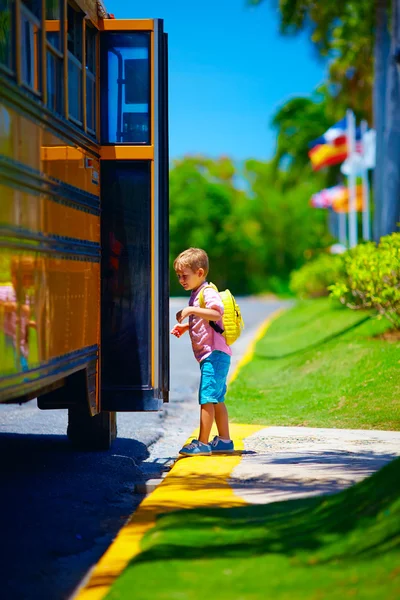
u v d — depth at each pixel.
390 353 14.56
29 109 6.13
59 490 7.72
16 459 9.07
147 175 8.54
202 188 79.75
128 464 8.96
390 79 23.47
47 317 6.59
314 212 81.31
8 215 5.62
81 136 7.74
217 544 5.10
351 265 16.78
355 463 8.05
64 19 7.25
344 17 30.97
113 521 6.71
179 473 7.61
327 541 4.85
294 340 22.61
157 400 8.53
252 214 81.44
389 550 4.37
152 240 8.51
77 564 5.60
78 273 7.62
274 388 14.69
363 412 11.39
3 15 5.93
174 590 4.25
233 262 81.06
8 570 5.44
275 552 4.77
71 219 7.41
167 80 8.52
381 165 26.33
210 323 8.50
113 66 8.55
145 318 8.55
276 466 7.90
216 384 8.53
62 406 8.84
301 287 40.41
